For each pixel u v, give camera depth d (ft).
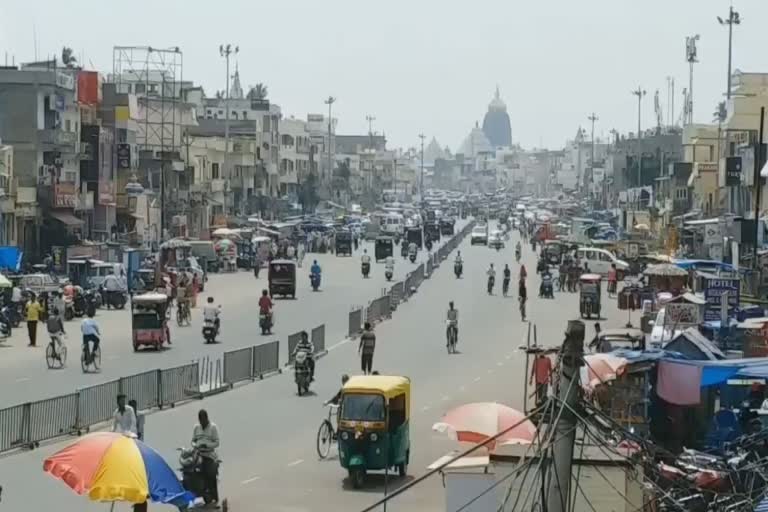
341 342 230.68
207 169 582.35
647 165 630.74
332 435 131.85
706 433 114.01
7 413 127.85
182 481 103.55
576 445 74.02
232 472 119.85
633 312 292.61
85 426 140.26
